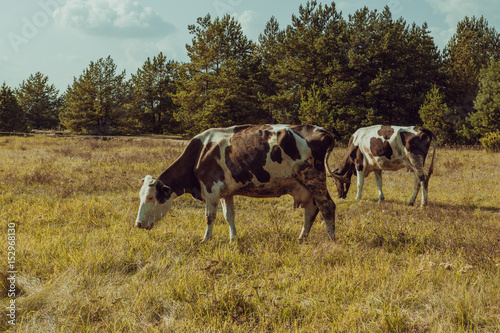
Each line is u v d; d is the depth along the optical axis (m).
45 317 3.52
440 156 17.56
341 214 7.80
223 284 4.09
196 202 8.65
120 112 42.84
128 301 3.74
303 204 5.92
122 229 6.26
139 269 4.59
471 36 36.72
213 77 32.50
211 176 5.70
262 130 5.67
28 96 57.59
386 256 4.91
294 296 3.81
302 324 3.36
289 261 4.80
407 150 8.81
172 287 4.01
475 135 24.20
